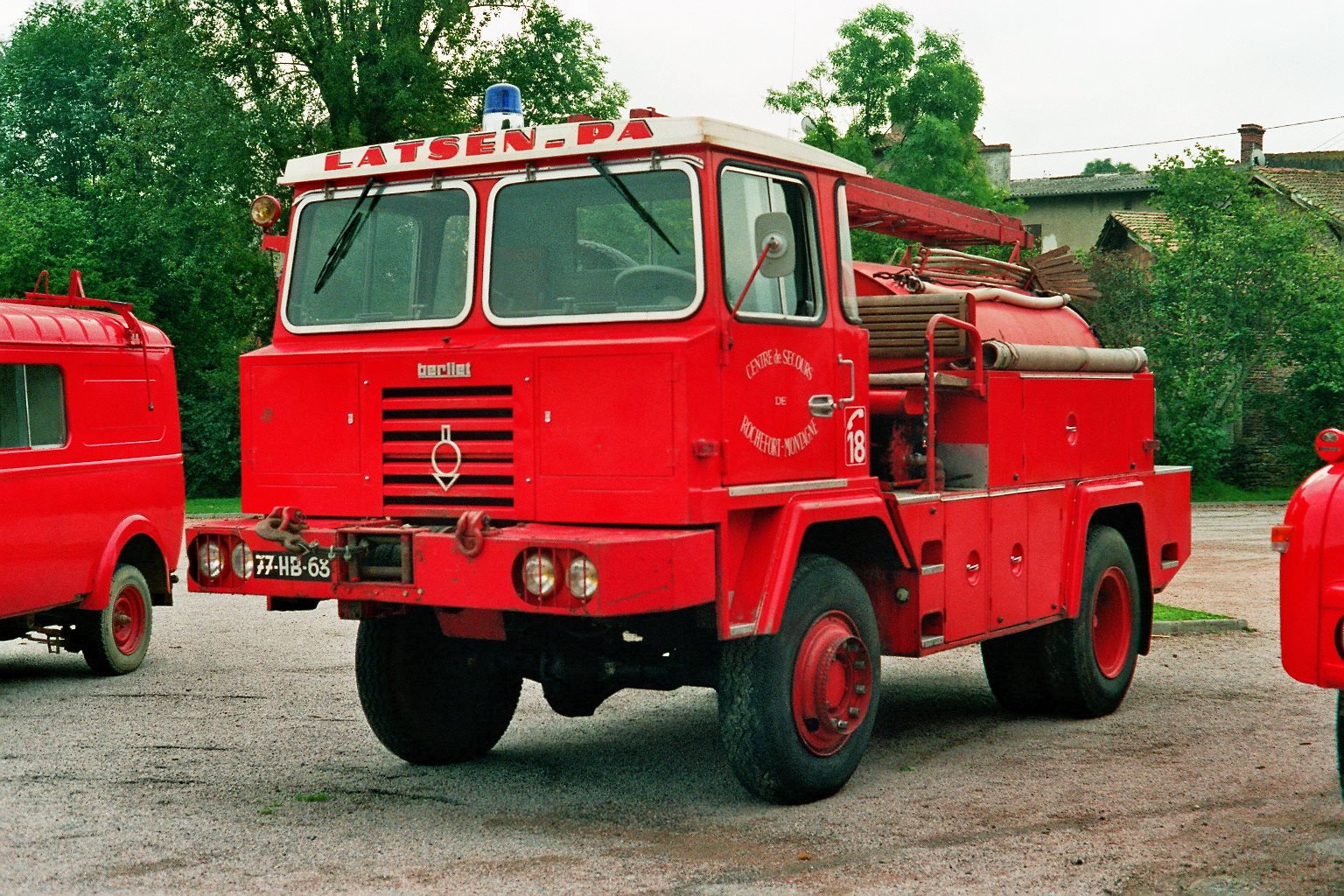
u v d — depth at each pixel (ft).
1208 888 16.70
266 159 104.32
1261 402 117.60
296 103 104.32
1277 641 38.27
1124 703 29.73
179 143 104.53
